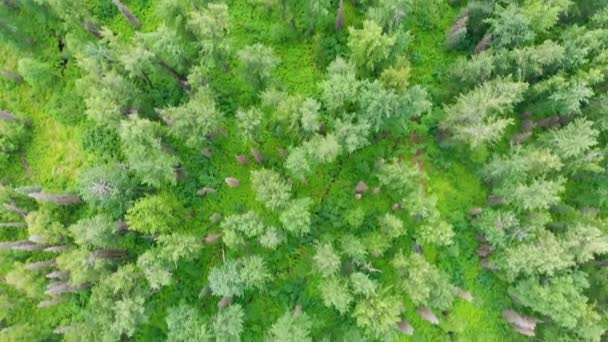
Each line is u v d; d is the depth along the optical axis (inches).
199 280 1378.0
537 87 1299.2
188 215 1389.0
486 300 1391.5
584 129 1235.2
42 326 1353.3
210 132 1320.1
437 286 1245.1
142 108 1346.0
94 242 1219.9
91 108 1235.9
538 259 1178.0
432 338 1368.1
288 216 1209.4
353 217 1332.4
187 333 1181.7
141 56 1215.6
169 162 1222.9
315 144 1202.6
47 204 1347.2
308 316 1286.9
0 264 1309.1
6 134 1408.7
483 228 1317.7
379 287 1259.2
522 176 1278.3
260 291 1369.3
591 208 1386.6
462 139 1311.5
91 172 1242.6
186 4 1258.0
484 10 1359.5
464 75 1343.5
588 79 1256.2
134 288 1238.9
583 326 1207.6
